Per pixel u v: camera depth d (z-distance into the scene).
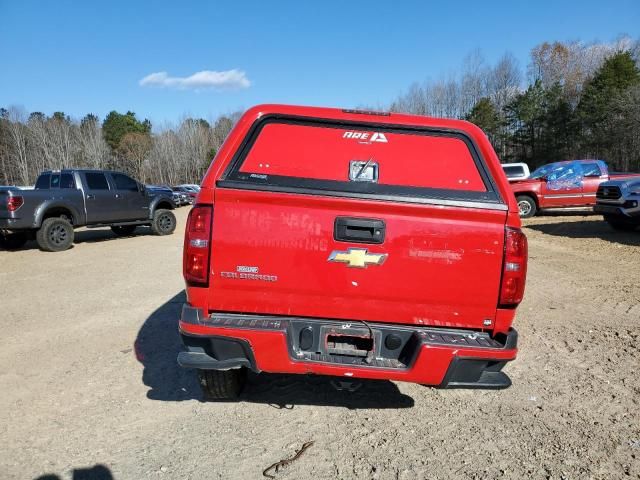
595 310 6.21
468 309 2.95
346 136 3.12
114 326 5.67
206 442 3.18
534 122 53.88
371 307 2.98
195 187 45.53
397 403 3.77
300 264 2.92
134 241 14.27
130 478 2.79
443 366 2.84
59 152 81.69
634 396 3.86
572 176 16.77
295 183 2.97
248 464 2.93
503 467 2.93
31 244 13.61
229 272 2.93
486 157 3.04
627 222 12.27
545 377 4.25
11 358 4.66
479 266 2.91
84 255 11.38
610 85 46.19
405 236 2.90
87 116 104.69
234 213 2.91
